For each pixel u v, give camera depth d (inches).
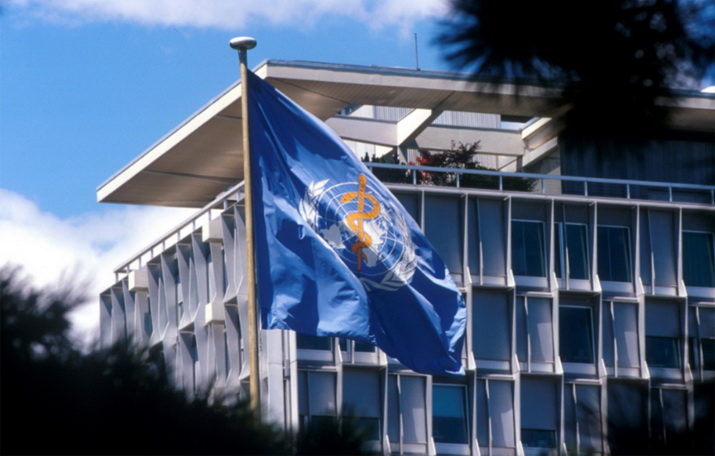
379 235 2416.3
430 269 2490.2
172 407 316.8
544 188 3607.3
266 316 2345.0
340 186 2391.7
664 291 3644.2
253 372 2273.6
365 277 2429.9
